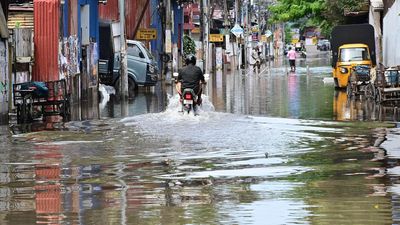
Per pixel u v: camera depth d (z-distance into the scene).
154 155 21.83
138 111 39.38
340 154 21.62
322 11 86.38
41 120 34.53
